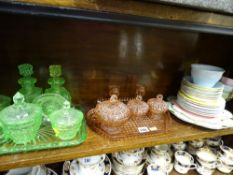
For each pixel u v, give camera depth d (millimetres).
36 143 542
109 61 776
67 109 583
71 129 558
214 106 721
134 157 751
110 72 795
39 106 583
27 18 616
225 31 614
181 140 677
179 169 873
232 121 762
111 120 603
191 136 689
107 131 635
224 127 728
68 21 666
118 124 616
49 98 646
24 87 635
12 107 541
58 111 583
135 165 762
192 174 892
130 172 768
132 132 655
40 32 647
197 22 562
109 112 615
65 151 540
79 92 781
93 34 713
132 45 784
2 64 643
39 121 556
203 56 939
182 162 863
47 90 682
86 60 742
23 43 642
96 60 755
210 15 567
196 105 733
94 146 576
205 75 714
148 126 702
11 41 626
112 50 763
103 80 798
